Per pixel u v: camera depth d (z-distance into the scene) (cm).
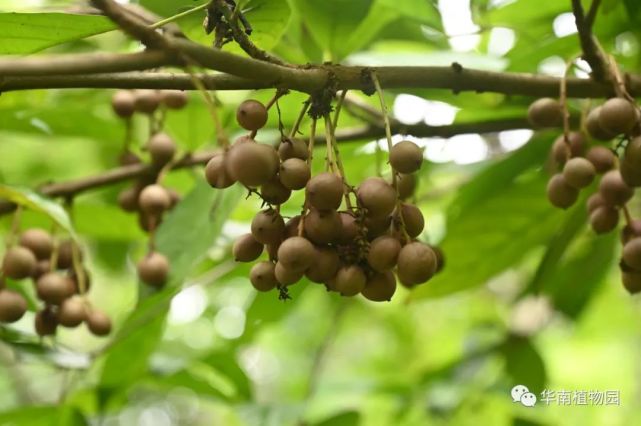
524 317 93
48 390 126
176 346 95
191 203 62
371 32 68
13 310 60
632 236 54
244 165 45
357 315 137
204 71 49
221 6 48
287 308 75
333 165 48
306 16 62
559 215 71
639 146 50
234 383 75
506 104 68
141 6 63
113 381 72
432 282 73
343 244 46
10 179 105
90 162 106
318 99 48
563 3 67
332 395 85
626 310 146
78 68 43
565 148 55
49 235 64
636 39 67
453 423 96
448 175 98
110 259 96
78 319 62
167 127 72
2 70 42
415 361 134
